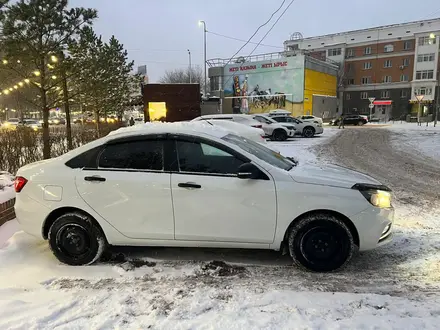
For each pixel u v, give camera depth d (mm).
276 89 41969
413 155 13742
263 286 3539
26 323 2865
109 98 19188
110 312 3061
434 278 3680
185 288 3506
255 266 4016
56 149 11852
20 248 4410
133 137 4047
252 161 3865
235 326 2818
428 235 4910
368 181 3994
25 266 3990
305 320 2891
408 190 7805
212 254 4359
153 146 4004
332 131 27922
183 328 2807
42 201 4023
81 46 11656
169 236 3926
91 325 2859
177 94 20797
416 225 5363
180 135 3998
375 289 3463
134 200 3904
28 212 4070
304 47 65500
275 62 41688
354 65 60594
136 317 2986
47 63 11125
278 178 3809
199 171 3900
